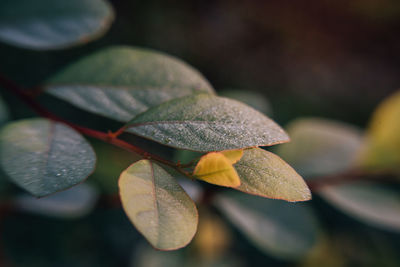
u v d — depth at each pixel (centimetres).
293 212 25
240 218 24
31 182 13
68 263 45
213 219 35
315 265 41
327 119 75
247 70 74
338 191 26
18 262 42
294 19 86
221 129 14
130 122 14
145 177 13
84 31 21
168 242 12
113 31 55
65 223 47
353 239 44
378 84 91
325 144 26
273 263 43
